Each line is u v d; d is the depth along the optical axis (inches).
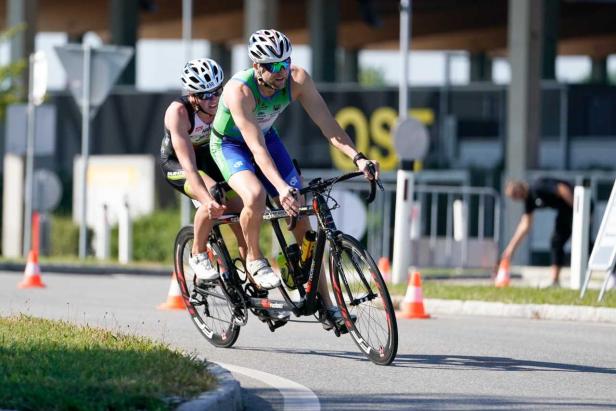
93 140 3855.8
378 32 5940.0
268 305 917.2
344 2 5142.7
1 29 5999.0
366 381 830.5
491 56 6879.9
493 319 1336.1
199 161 991.0
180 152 941.2
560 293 1467.8
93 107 2166.6
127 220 2493.8
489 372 884.0
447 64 3636.8
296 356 948.0
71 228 2854.3
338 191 2095.2
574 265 1616.6
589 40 6151.6
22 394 636.7
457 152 3535.9
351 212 2095.2
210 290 994.7
